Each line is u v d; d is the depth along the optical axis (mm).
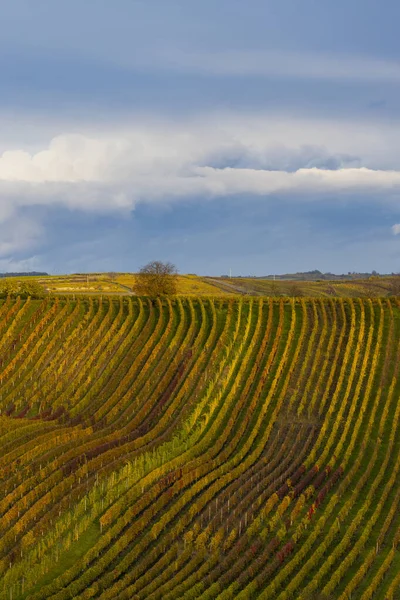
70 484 61000
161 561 49500
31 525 55000
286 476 64750
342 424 78125
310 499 61531
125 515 55656
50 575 48938
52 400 84000
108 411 81125
